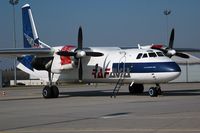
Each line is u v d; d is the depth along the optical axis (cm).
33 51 5203
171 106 3541
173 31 5519
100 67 5319
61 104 4119
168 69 4731
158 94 5072
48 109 3588
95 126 2403
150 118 2692
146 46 5697
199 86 8706
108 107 3616
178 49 5953
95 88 8744
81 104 4038
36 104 4228
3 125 2556
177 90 6662
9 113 3316
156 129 2194
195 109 3228
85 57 5438
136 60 4988
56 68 5350
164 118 2664
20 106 4016
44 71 5756
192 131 2084
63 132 2205
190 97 4741
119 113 3078
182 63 12256
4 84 15150
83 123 2561
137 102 4097
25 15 6384
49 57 5478
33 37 6228
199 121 2462
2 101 4847
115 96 5138
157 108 3381
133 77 5025
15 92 7738
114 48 5569
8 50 5147
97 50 5484
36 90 8681
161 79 4803
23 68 6053
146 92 6169
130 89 5744
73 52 5178
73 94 6094
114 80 5241
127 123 2484
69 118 2847
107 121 2625
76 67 5319
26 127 2442
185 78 12269
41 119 2828
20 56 5597
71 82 5609
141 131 2147
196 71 12244
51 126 2458
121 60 5134
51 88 5334
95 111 3284
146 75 4888
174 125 2314
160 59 4847
